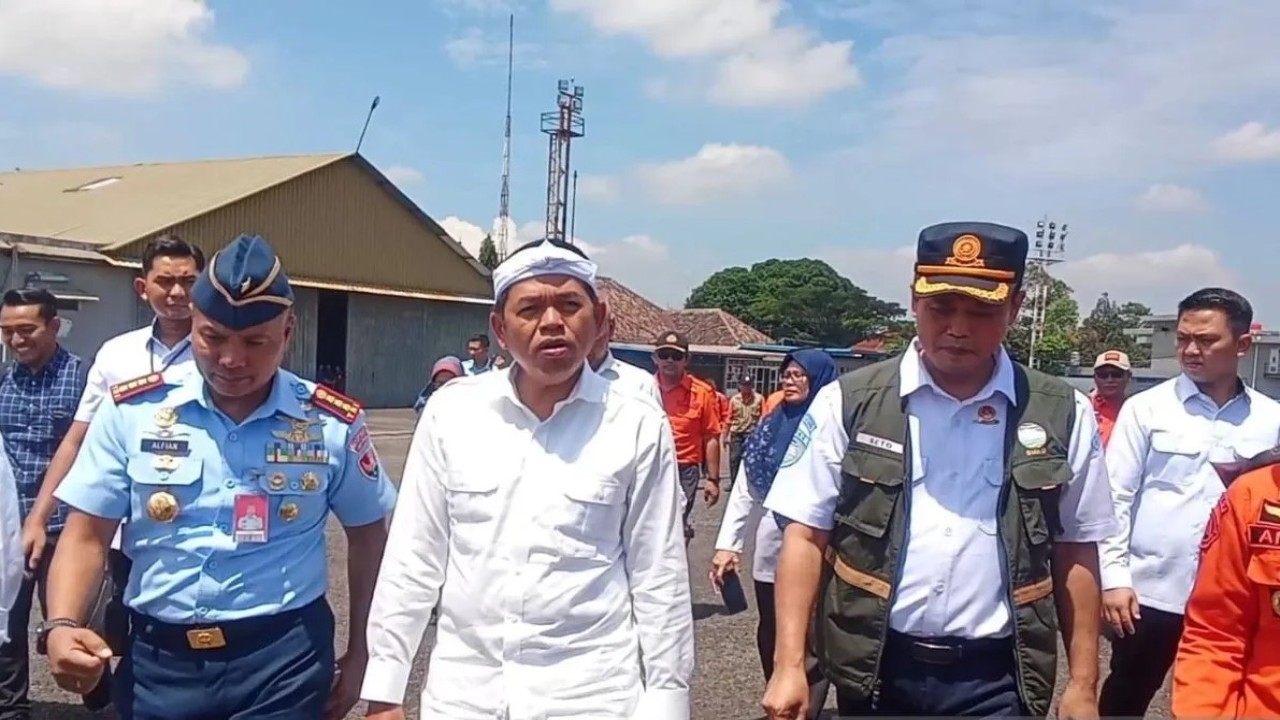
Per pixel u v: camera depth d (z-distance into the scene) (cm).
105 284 2078
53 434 443
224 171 2712
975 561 248
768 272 6962
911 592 250
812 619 272
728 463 1723
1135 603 355
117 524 273
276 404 273
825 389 272
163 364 396
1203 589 251
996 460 251
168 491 262
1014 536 247
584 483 237
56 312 452
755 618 678
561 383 241
